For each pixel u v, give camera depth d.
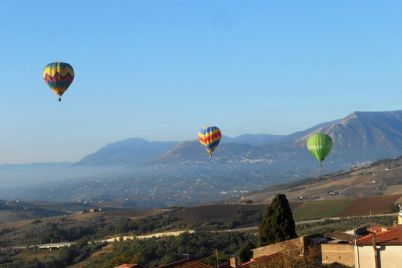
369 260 50.81
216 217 194.25
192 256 120.69
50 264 144.62
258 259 59.81
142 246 130.62
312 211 199.38
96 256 142.50
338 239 62.78
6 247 181.38
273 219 79.12
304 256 55.16
